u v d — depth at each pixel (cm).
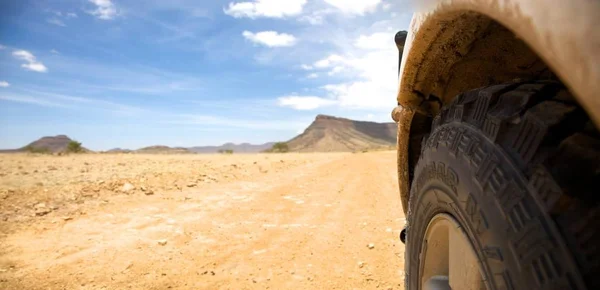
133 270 434
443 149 155
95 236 550
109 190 873
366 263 464
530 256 104
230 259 475
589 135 102
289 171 1538
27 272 419
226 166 1577
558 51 85
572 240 95
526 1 94
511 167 116
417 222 187
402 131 229
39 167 1288
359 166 1977
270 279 416
